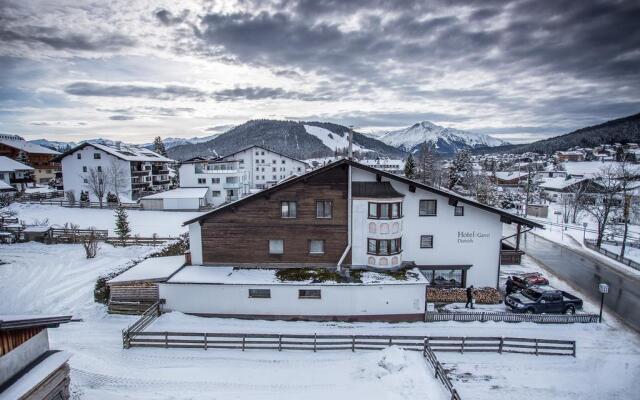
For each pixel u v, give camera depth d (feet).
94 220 176.86
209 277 80.07
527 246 146.72
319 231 86.43
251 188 348.18
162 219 182.80
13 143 345.31
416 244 90.12
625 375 58.54
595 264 120.67
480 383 55.52
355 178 87.25
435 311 80.07
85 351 61.72
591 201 223.51
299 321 77.15
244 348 64.34
